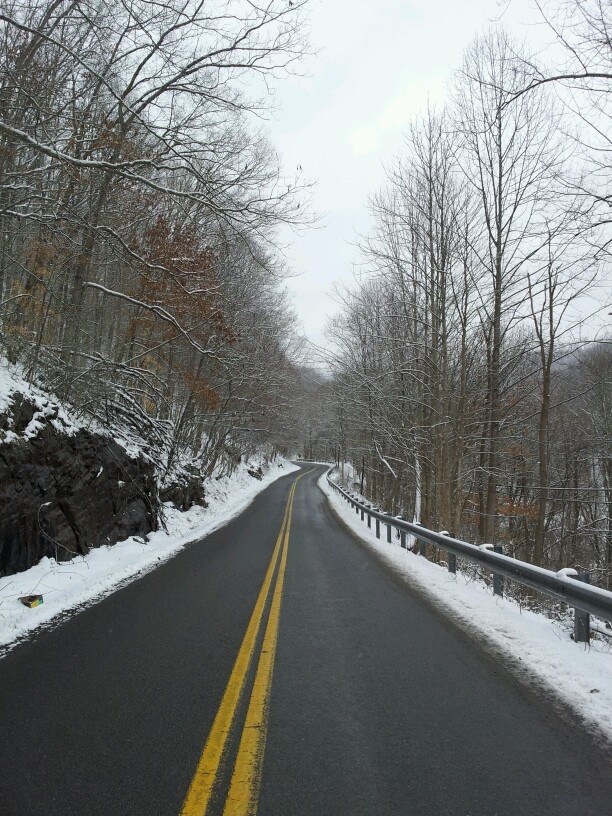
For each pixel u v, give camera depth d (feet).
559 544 95.25
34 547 27.30
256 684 14.80
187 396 73.67
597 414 91.91
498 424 60.59
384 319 83.35
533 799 9.63
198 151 32.60
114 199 37.35
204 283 40.01
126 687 14.46
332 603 24.40
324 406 138.00
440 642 18.83
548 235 52.13
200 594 25.55
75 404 38.22
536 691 14.61
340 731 12.16
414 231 61.46
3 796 9.48
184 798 9.51
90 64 32.99
